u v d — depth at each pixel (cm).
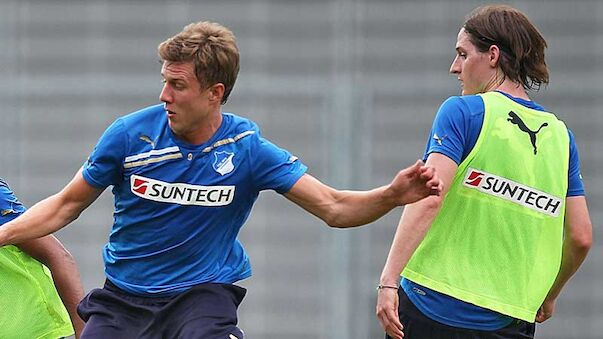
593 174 4131
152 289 1728
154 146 1711
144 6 4288
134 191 1712
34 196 4219
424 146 4119
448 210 1800
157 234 1719
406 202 1662
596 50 4169
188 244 1722
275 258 4122
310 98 4166
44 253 1942
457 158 1770
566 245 1916
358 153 4119
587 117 4156
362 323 4044
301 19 4247
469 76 1858
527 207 1803
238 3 4272
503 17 1828
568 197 1895
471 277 1792
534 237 1809
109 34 4275
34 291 1947
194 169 1709
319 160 4134
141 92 4241
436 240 1806
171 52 1670
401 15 4219
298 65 4231
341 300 4062
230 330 1689
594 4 4175
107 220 4147
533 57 1833
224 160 1714
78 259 4131
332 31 4238
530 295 1811
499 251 1797
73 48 4278
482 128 1783
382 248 4069
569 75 4169
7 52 4272
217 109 1719
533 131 1811
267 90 4175
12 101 4234
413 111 4138
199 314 1694
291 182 1727
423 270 1809
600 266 4078
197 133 1712
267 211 4147
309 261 4109
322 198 1720
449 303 1797
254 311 4097
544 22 4191
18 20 4291
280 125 4159
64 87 4244
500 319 1811
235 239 1784
